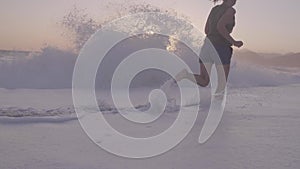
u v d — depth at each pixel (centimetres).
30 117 361
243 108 464
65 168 217
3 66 850
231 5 453
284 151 257
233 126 347
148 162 231
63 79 793
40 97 580
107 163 228
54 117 370
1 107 437
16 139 285
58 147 264
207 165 225
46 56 866
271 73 1116
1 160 231
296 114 421
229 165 224
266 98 605
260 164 225
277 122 371
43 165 222
